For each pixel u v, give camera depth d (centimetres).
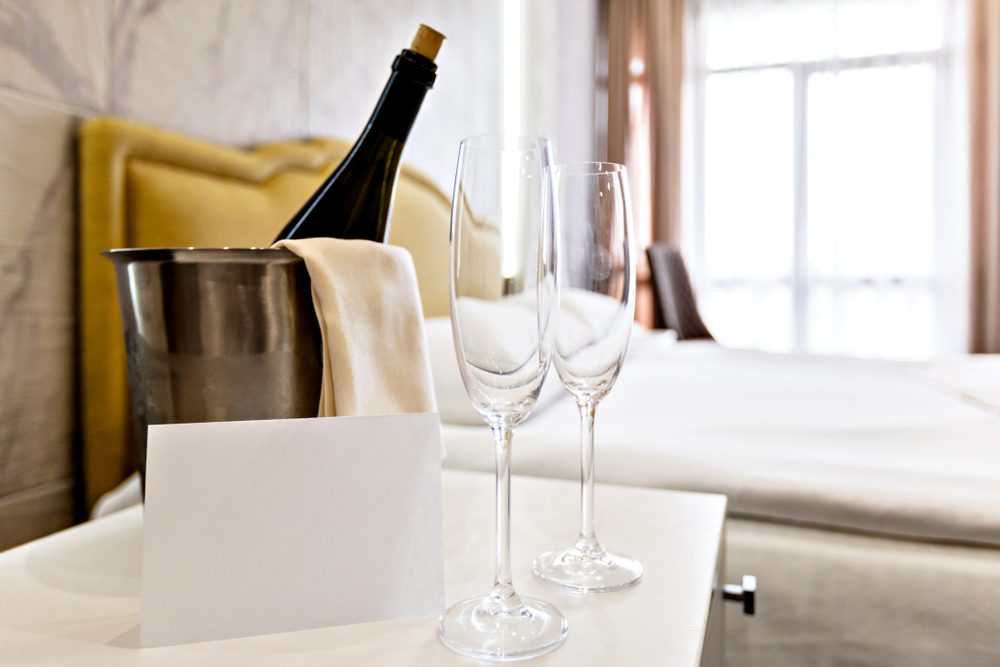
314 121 119
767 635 87
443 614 45
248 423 44
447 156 178
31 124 71
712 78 387
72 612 46
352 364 50
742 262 388
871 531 87
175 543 42
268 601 43
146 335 49
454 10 181
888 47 365
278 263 49
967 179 352
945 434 112
